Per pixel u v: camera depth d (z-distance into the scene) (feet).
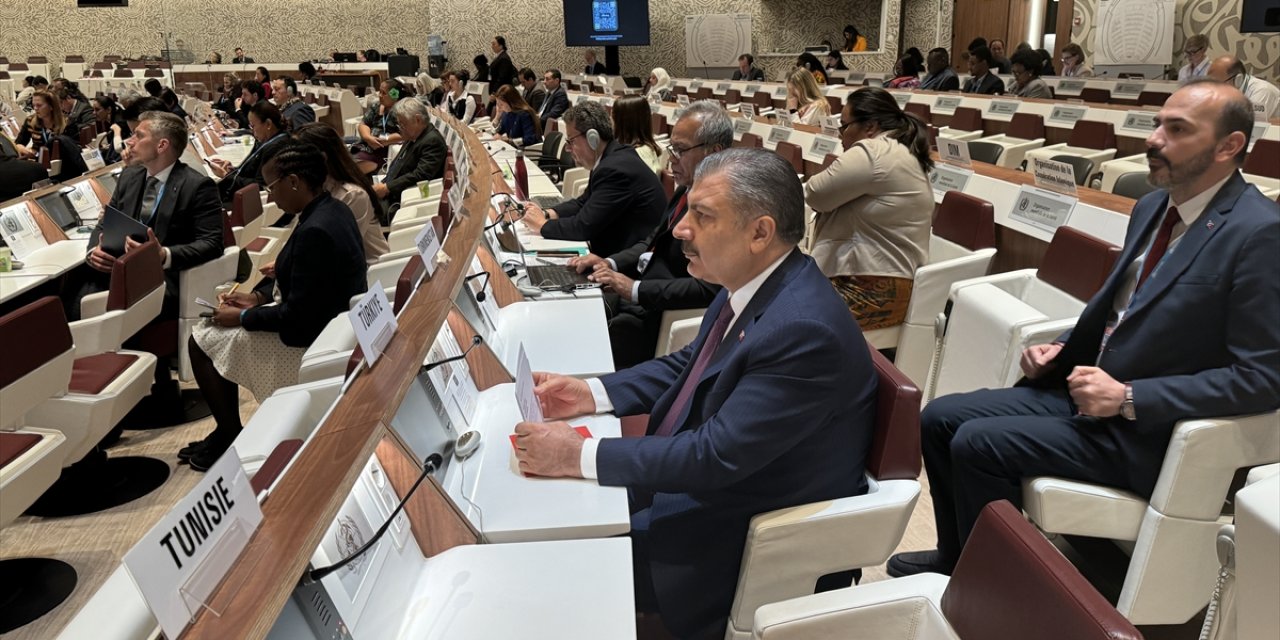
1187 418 5.96
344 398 4.91
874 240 10.58
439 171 20.77
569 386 6.73
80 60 52.75
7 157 20.12
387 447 4.76
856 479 5.59
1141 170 15.89
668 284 9.88
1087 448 6.40
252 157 22.53
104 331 10.00
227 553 3.27
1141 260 6.90
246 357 10.36
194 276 12.71
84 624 3.50
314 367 8.09
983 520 3.94
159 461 10.98
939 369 9.27
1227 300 6.05
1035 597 3.54
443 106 38.78
